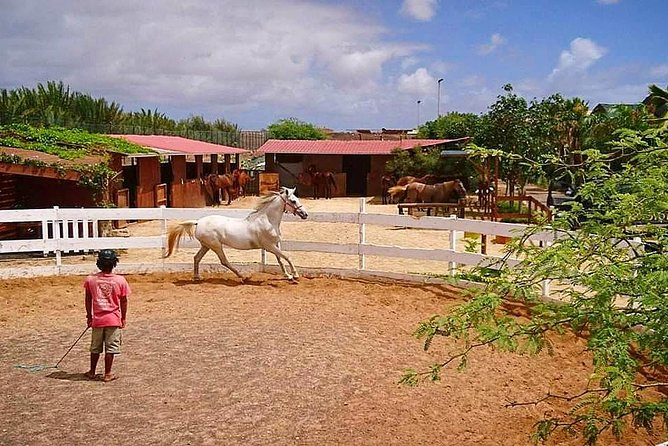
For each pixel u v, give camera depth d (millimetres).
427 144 32562
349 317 9148
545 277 3619
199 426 5332
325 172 33875
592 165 3898
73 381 6348
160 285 11141
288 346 7695
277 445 5035
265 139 54719
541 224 4047
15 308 9477
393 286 11133
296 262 14062
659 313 3170
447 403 6055
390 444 5121
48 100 43281
